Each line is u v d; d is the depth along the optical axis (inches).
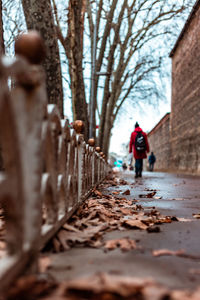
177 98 852.6
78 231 84.7
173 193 223.6
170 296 45.6
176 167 845.2
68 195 94.4
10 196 44.9
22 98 49.5
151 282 50.1
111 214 115.4
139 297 45.3
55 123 70.2
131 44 598.9
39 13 181.3
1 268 43.4
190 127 697.6
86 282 48.4
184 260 65.4
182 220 114.0
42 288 46.7
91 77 496.4
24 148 49.4
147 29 576.7
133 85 753.6
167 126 1042.7
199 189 258.1
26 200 50.6
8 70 41.8
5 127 43.4
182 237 86.6
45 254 67.9
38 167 52.9
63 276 54.2
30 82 49.4
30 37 49.8
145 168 1877.5
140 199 184.7
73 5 294.4
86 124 337.7
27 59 50.1
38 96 52.4
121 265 61.0
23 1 183.2
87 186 162.6
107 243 76.1
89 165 175.6
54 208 72.2
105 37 501.4
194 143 658.2
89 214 113.9
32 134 51.8
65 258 65.1
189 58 708.7
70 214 98.9
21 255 48.2
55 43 187.8
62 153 81.0
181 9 520.1
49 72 185.8
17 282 46.0
